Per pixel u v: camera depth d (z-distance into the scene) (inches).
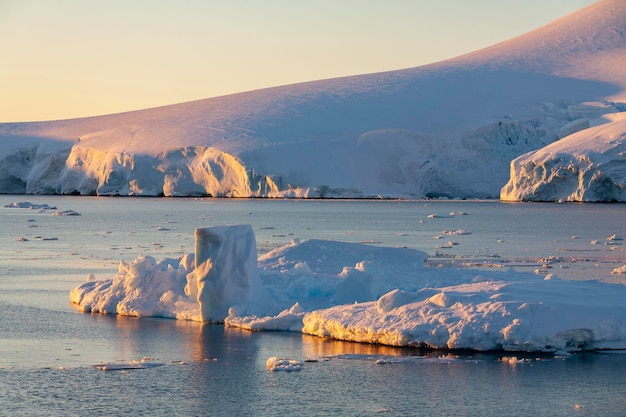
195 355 1107.3
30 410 885.2
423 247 2947.8
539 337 1080.8
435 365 1039.6
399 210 6471.5
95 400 918.4
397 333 1125.7
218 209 6560.0
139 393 944.9
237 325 1274.6
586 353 1088.2
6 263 2283.5
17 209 6491.1
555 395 928.3
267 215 5693.9
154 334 1230.3
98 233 3754.9
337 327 1182.9
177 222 4741.6
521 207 6609.3
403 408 890.7
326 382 980.6
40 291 1678.2
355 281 1328.7
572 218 5132.9
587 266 2222.0
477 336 1095.0
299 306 1283.2
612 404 898.7
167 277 1427.2
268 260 1690.5
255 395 936.3
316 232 3887.8
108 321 1333.7
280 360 1053.8
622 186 6579.7
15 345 1169.4
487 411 880.3
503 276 1517.0
